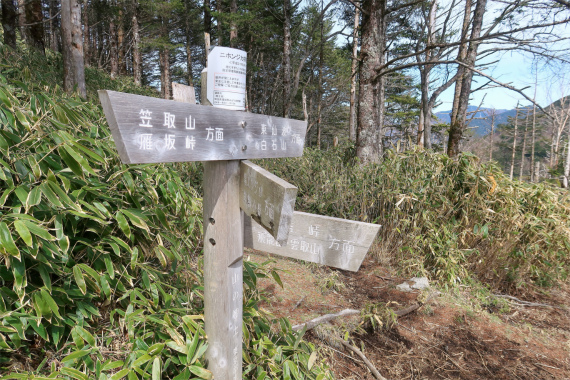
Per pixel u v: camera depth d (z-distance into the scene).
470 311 2.80
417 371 2.09
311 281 2.92
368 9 4.42
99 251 1.44
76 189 1.45
